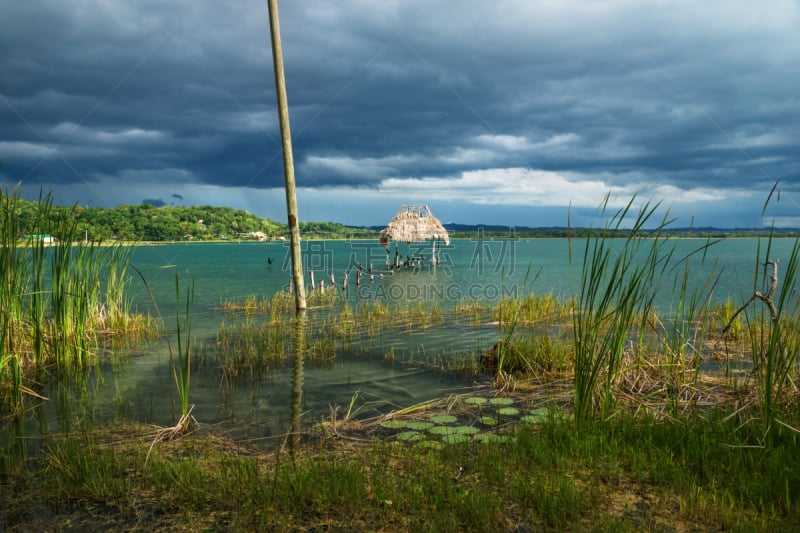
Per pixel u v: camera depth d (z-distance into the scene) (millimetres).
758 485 3559
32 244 7980
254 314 14492
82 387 7074
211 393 6809
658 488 3758
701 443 4363
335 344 10086
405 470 4207
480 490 3760
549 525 3301
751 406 5316
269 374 7816
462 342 10305
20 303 8078
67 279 8758
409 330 11680
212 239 141625
